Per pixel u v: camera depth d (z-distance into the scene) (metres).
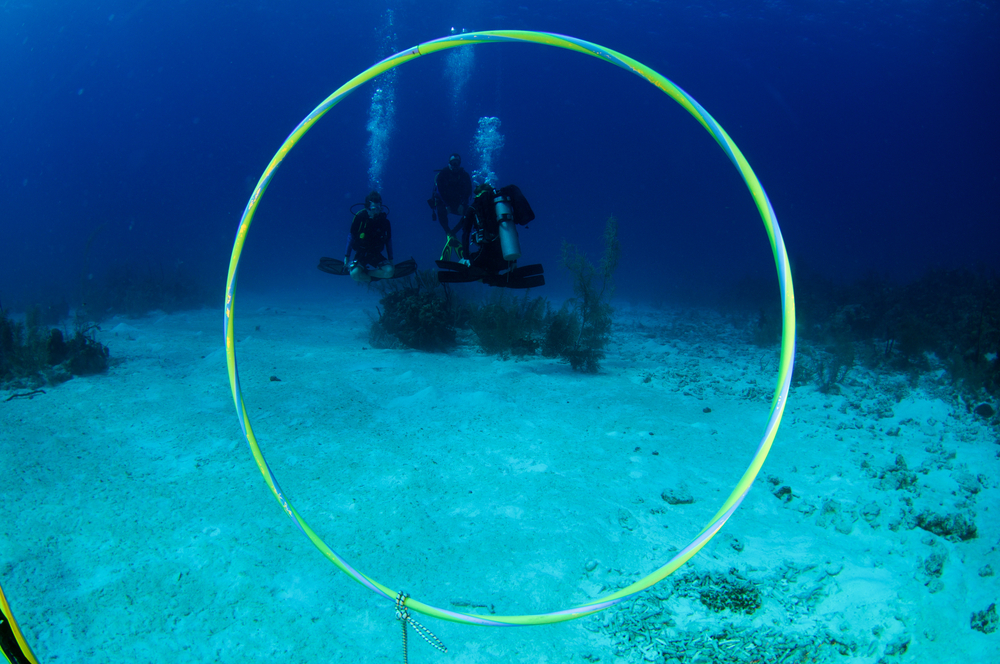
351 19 56.28
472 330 13.36
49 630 3.35
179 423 6.86
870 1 38.91
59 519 4.55
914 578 3.91
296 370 9.53
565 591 3.85
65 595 3.66
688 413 7.75
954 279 17.38
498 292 12.84
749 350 12.49
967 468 5.74
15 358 8.77
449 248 5.02
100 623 3.44
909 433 6.90
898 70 66.75
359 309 18.98
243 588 3.80
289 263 44.72
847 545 4.41
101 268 33.34
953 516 4.48
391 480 5.51
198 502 4.95
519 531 4.59
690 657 3.21
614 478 5.63
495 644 3.35
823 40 52.28
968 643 3.28
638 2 42.94
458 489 5.36
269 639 3.37
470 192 8.22
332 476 5.57
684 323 17.47
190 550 4.22
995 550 4.24
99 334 12.52
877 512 4.71
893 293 16.28
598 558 4.22
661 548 4.37
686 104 2.38
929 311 13.58
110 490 5.09
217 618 3.53
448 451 6.28
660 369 10.42
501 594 3.81
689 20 46.91
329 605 3.68
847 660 3.20
